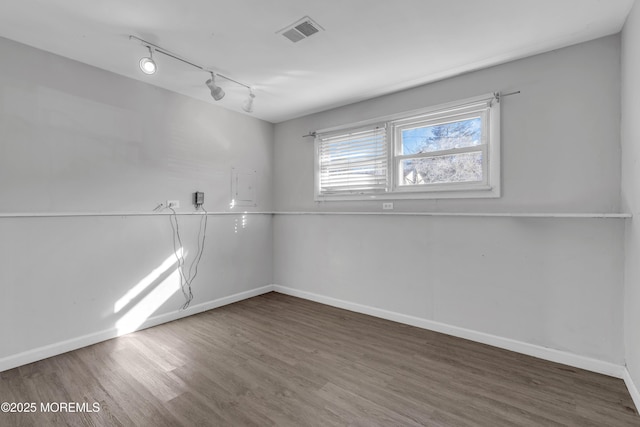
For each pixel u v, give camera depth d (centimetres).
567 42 235
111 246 285
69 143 261
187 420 175
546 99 248
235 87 321
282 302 395
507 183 265
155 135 317
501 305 267
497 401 192
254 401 192
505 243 265
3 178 229
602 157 226
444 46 242
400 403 190
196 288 354
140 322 304
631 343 201
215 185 373
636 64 183
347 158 373
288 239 431
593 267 229
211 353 255
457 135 298
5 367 227
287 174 433
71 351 258
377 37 230
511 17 205
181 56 260
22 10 198
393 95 334
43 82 248
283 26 218
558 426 171
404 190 327
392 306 332
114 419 175
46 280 248
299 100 358
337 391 203
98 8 197
